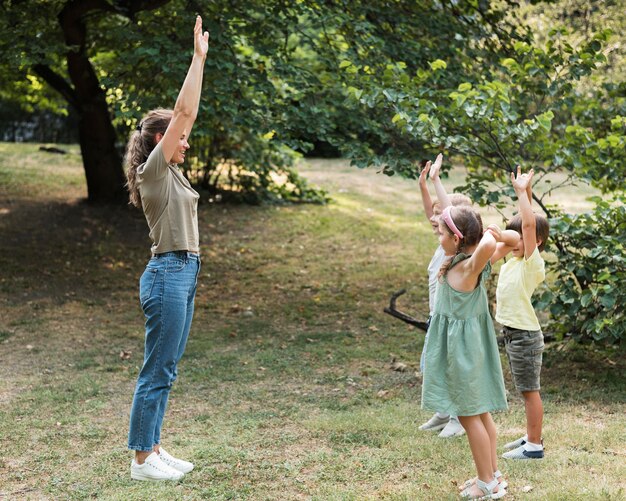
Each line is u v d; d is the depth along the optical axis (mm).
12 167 16562
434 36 8961
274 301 9094
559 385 5875
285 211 13781
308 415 5359
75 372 6516
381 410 5398
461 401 3588
